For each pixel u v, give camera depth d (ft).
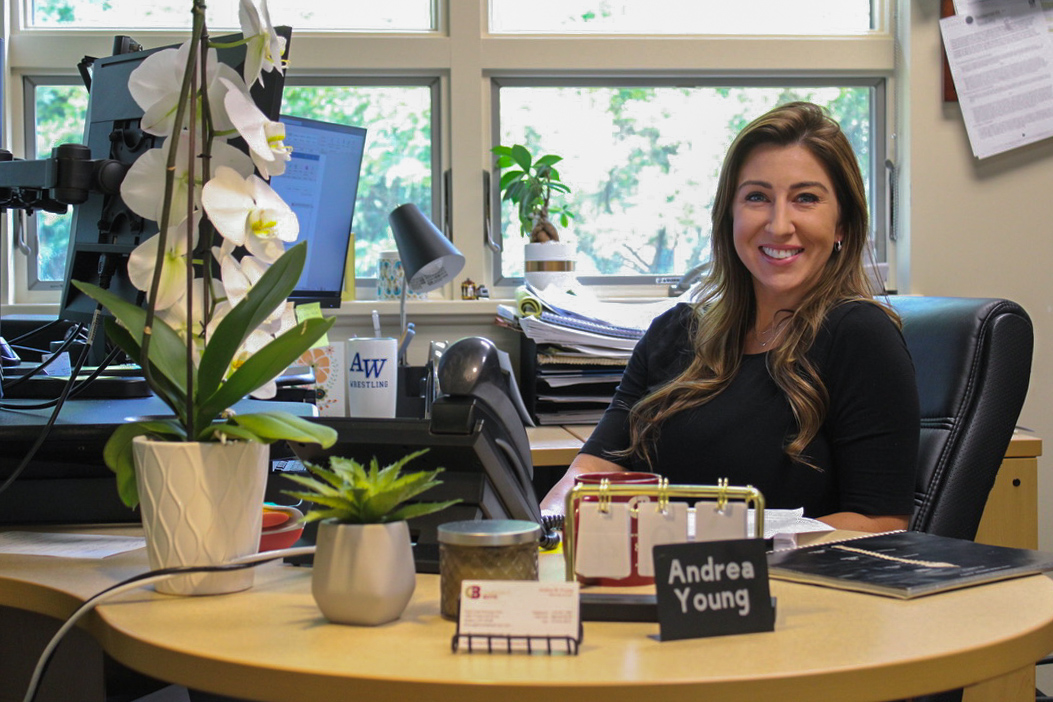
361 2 8.37
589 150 8.58
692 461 4.95
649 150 8.62
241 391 2.83
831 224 5.06
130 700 3.60
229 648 2.27
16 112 8.16
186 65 2.86
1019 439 5.89
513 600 2.27
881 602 2.65
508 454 3.24
